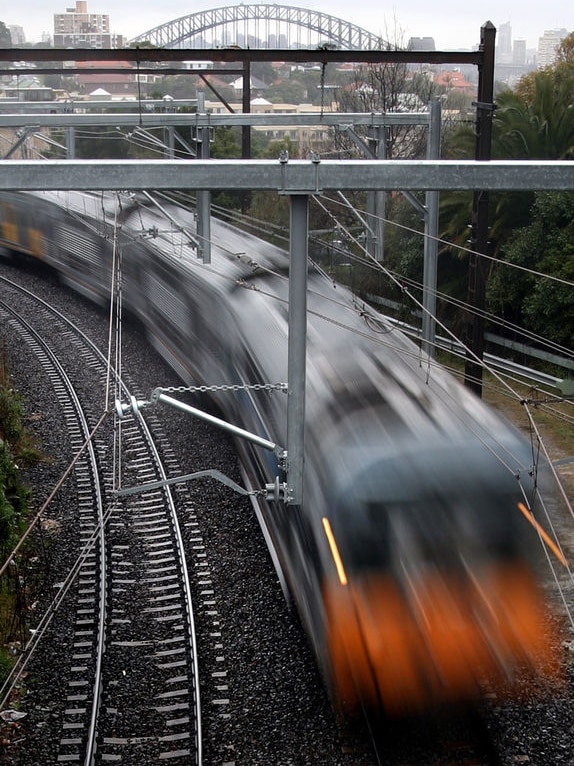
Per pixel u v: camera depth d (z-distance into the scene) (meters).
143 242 39.41
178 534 25.36
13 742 17.39
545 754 16.73
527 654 17.64
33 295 51.22
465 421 18.44
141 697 18.81
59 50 27.59
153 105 41.66
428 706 16.88
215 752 17.03
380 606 16.39
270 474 21.78
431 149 28.48
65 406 35.78
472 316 31.78
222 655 20.08
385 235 51.19
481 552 16.58
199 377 32.84
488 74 29.25
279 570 22.02
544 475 17.72
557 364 40.34
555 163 15.12
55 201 50.91
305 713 17.92
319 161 15.20
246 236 37.62
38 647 20.52
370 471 16.83
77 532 25.91
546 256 40.16
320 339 22.94
